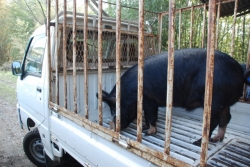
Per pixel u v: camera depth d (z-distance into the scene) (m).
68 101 2.98
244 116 2.83
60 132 2.67
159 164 1.50
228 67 2.25
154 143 2.48
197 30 6.12
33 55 3.39
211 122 2.26
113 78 3.44
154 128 2.76
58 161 3.15
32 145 3.91
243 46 6.05
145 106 2.76
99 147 2.04
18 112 4.07
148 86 2.64
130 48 3.66
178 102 2.56
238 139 2.60
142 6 1.50
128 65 3.64
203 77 2.32
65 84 2.54
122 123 2.80
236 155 2.20
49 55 2.74
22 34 18.12
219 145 2.42
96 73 3.23
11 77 13.77
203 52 2.43
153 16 6.52
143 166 1.65
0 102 8.45
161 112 3.74
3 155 4.38
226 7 5.03
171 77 1.39
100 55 2.00
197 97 2.42
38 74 3.19
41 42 3.19
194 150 2.25
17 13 18.16
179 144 2.41
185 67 2.42
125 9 7.54
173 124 3.08
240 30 6.51
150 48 3.94
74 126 2.45
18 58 18.28
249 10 5.38
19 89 3.90
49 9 2.67
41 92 3.04
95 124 2.09
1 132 5.57
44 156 3.58
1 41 18.33
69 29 2.90
